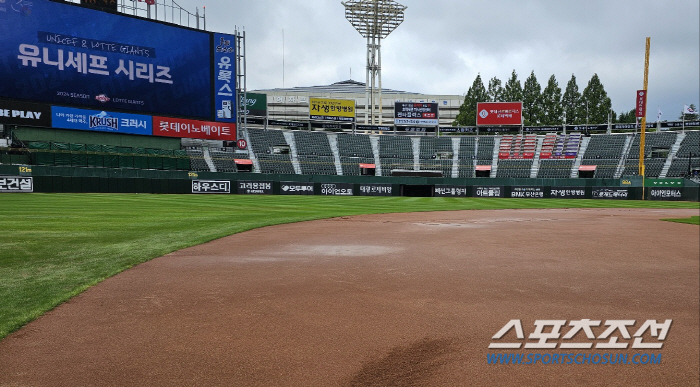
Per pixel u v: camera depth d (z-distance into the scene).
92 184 34.84
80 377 3.38
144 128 37.78
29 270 6.84
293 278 6.85
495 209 27.31
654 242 11.70
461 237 12.29
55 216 15.56
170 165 41.50
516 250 10.03
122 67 36.59
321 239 11.54
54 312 4.91
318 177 46.09
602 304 5.66
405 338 4.32
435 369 3.65
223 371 3.52
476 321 4.88
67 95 34.56
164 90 38.53
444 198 43.97
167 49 38.47
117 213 17.56
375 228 14.43
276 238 11.59
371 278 6.91
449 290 6.20
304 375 3.48
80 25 34.81
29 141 35.28
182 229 12.79
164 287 6.13
